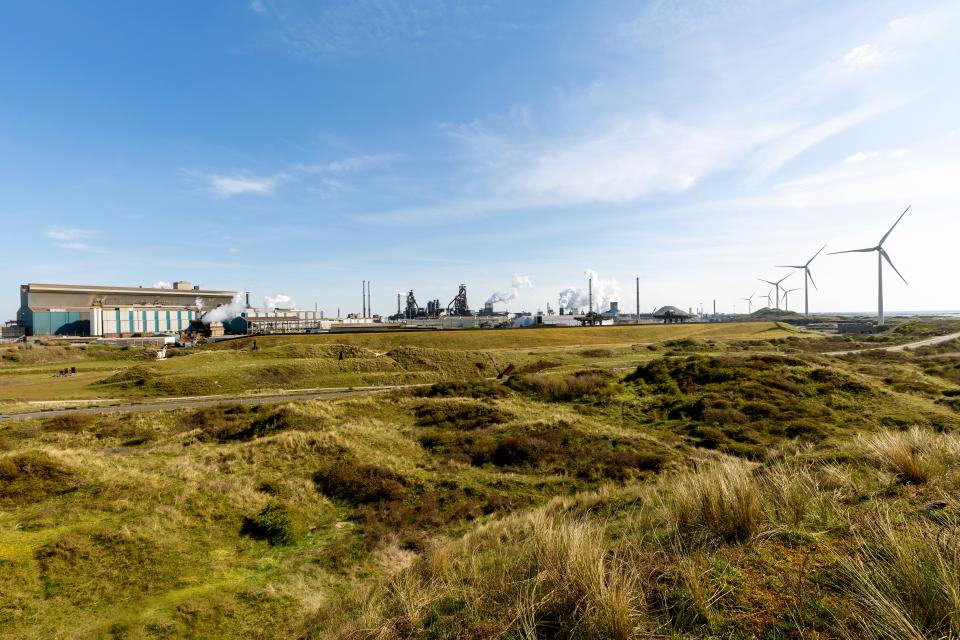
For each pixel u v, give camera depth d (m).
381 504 15.92
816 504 5.44
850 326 127.75
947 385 36.31
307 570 11.85
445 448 22.36
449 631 4.42
